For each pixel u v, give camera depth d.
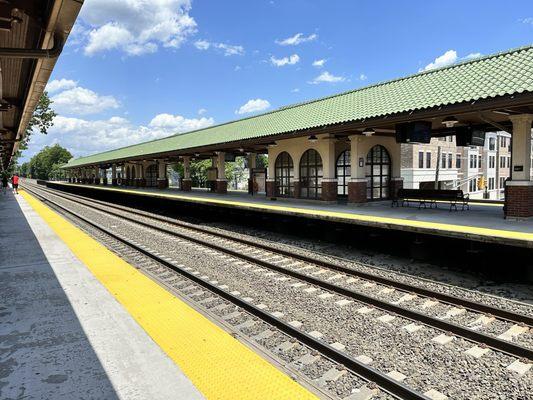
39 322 4.83
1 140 19.45
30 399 3.18
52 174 123.62
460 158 45.09
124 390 3.32
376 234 10.22
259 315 5.61
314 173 16.83
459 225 8.93
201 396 3.23
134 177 43.81
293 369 4.00
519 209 9.64
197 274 8.30
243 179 59.56
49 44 6.27
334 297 6.61
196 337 4.47
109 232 13.10
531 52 9.78
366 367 3.94
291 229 13.51
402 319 5.61
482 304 5.91
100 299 5.71
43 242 10.76
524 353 4.40
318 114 15.36
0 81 8.52
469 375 4.06
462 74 11.08
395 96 12.42
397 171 16.23
